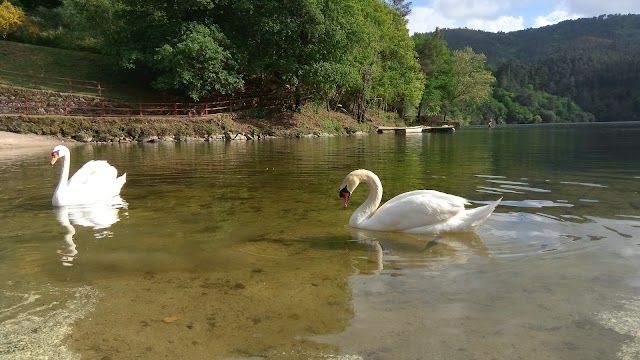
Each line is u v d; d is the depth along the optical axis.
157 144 26.20
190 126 30.33
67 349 3.34
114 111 32.56
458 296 4.16
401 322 3.67
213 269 5.02
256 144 26.08
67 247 5.84
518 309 3.87
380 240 6.09
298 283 4.57
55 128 26.80
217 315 3.86
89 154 19.42
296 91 39.34
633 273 4.66
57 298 4.25
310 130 36.53
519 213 7.34
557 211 7.46
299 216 7.51
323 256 5.44
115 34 38.81
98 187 8.95
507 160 15.91
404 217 6.38
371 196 6.91
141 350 3.31
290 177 11.99
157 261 5.29
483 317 3.73
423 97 68.31
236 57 35.75
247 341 3.42
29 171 13.40
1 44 38.78
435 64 70.38
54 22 47.50
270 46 37.38
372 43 45.03
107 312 3.94
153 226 6.91
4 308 4.03
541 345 3.29
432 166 14.14
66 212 7.89
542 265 4.95
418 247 5.75
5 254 5.57
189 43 32.03
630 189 9.49
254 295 4.27
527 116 113.38
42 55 39.22
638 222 6.68
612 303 3.96
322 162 15.63
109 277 4.78
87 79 37.88
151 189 10.21
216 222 7.14
